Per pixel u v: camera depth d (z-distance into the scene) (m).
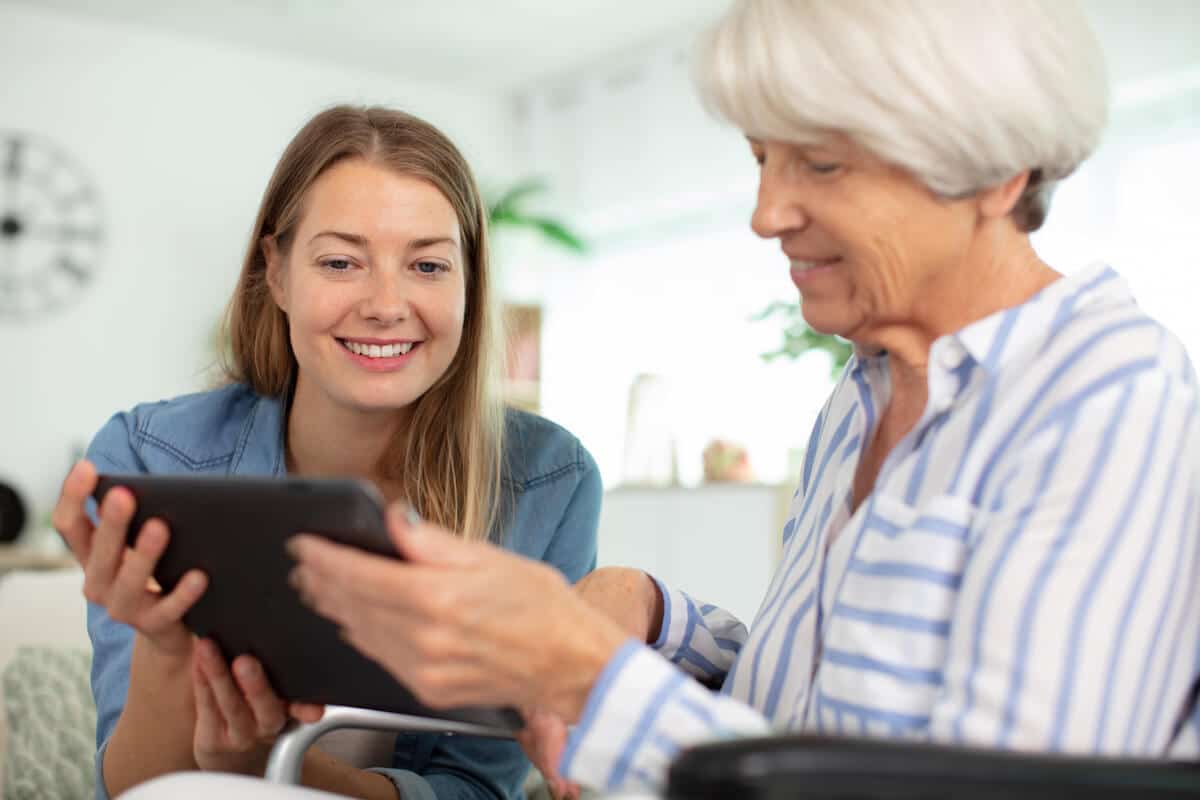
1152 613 0.70
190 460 1.37
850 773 0.56
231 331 1.44
